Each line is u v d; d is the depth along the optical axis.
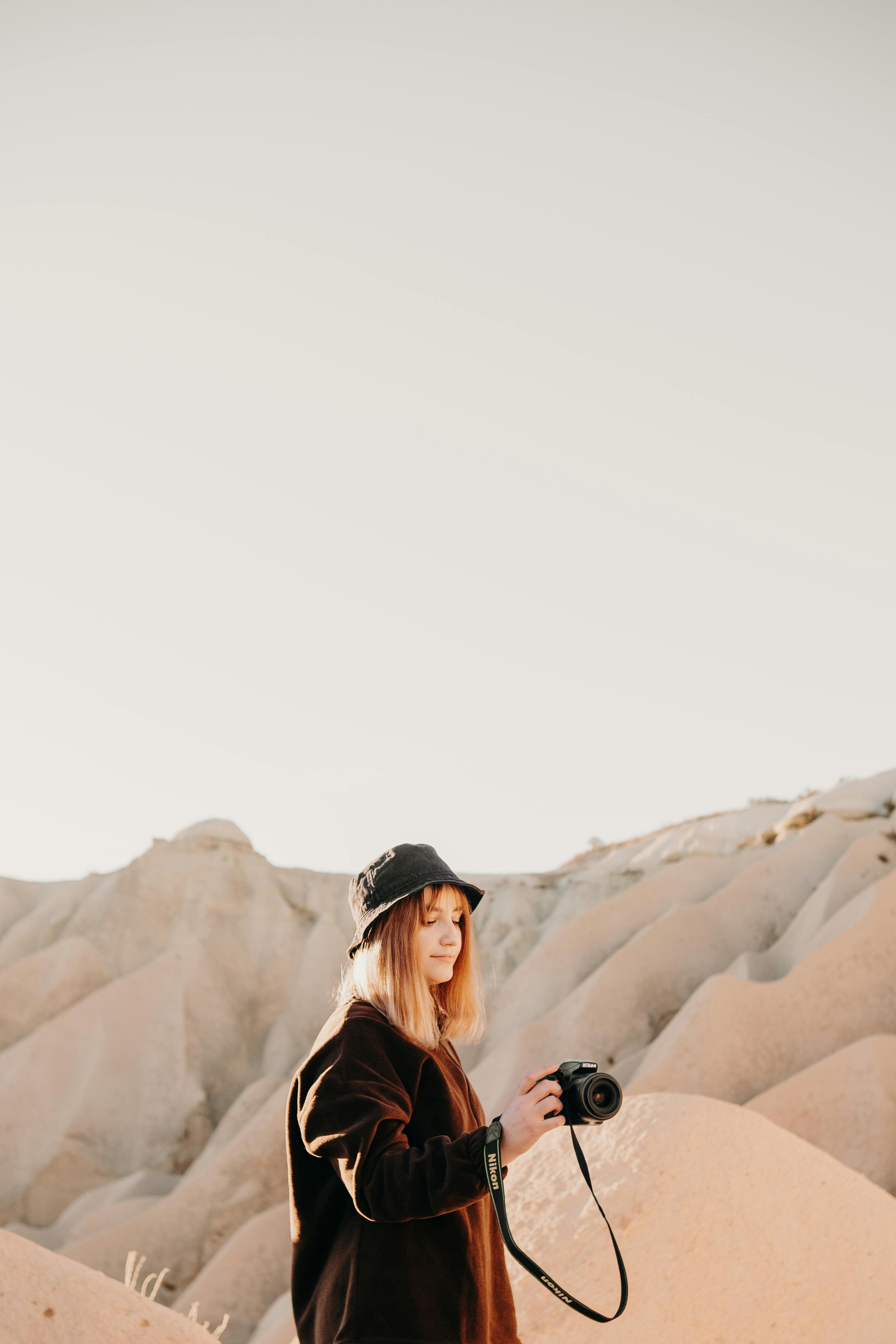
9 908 36.00
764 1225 4.48
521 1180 5.10
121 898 33.66
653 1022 24.12
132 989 29.50
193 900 33.72
